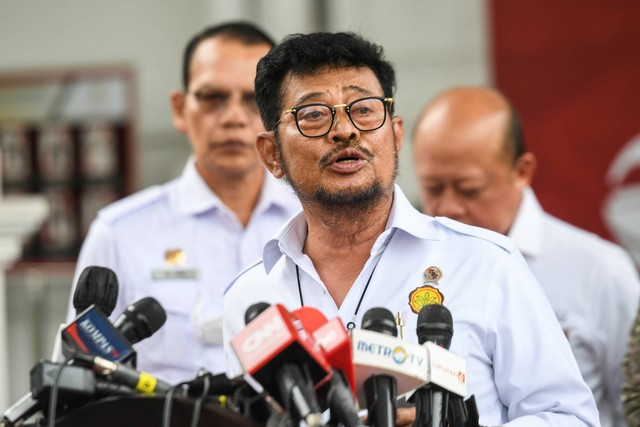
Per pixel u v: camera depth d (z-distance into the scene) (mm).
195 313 4934
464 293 3236
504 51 8680
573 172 8562
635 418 4273
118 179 9859
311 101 3160
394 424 2498
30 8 10250
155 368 4883
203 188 5215
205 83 5141
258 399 2477
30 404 2555
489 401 3172
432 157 5062
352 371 2484
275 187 5297
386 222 3328
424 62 9680
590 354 4949
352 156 3125
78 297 2801
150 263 5105
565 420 3037
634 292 5004
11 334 10164
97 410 2432
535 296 3230
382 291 3295
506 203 5082
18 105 9984
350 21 9703
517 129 5156
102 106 9938
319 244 3352
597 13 8516
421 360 2590
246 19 9508
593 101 8539
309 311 2600
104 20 10180
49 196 9875
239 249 5172
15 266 9836
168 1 10133
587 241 5145
